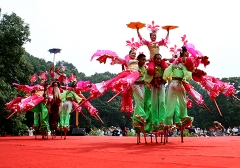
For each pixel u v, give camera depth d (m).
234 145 9.45
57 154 7.39
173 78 11.27
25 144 11.58
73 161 6.02
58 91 16.48
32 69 31.88
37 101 16.66
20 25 28.86
